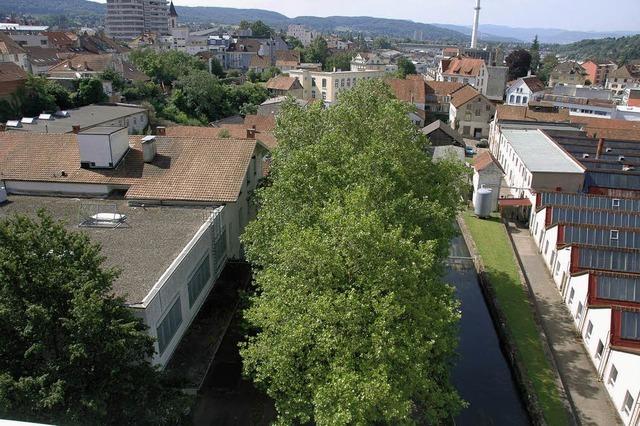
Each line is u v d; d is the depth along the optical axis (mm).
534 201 48875
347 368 18453
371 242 21375
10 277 16750
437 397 20172
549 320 34719
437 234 30188
